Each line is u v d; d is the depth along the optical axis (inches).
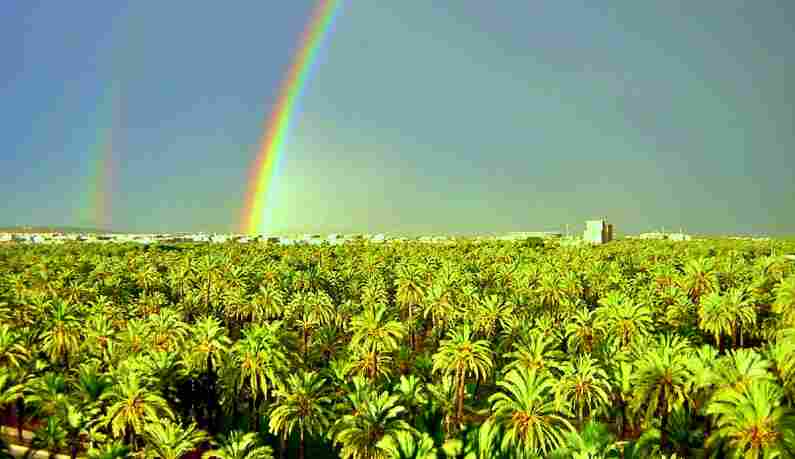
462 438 1517.0
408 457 1368.1
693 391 1819.6
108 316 3272.6
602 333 2706.7
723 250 7731.3
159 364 2172.7
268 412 2106.3
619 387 2059.5
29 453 2075.5
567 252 7283.5
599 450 1320.1
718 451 1544.0
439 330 3794.3
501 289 4488.2
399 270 4532.5
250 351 2186.3
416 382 2022.6
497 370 2903.5
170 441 1721.2
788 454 1401.3
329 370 2453.2
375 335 2571.4
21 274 4618.6
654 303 3513.8
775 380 1814.7
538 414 1672.0
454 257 6879.9
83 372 2059.5
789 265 4527.6
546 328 2903.5
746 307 3014.3
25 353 2436.0
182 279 4830.2
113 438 1936.5
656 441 1752.0
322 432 1989.4
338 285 4877.0
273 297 3769.7
